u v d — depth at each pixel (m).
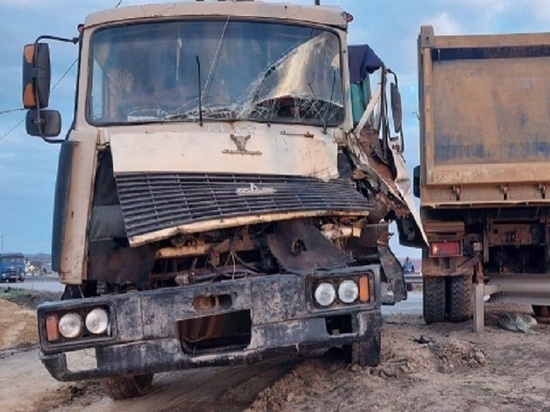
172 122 6.60
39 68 6.71
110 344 5.45
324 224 6.17
